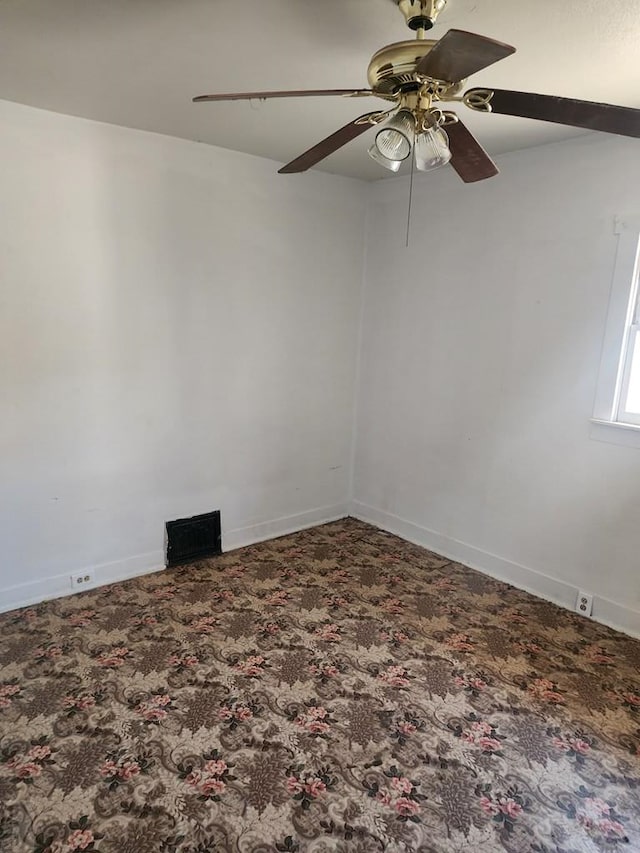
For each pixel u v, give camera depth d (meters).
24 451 2.71
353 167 3.38
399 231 3.63
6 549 2.73
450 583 3.19
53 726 2.00
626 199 2.55
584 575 2.88
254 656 2.45
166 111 2.48
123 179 2.77
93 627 2.63
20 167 2.48
